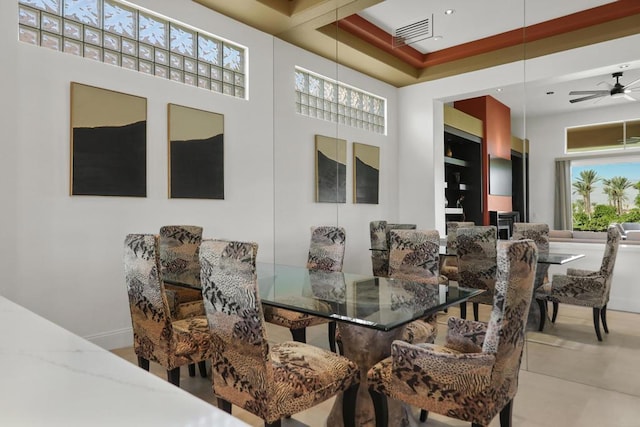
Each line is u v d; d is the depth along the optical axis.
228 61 4.34
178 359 2.14
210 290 1.69
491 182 3.35
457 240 3.31
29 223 2.96
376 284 2.55
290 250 4.70
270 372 1.55
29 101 2.95
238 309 1.59
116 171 3.38
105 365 0.74
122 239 3.43
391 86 4.04
